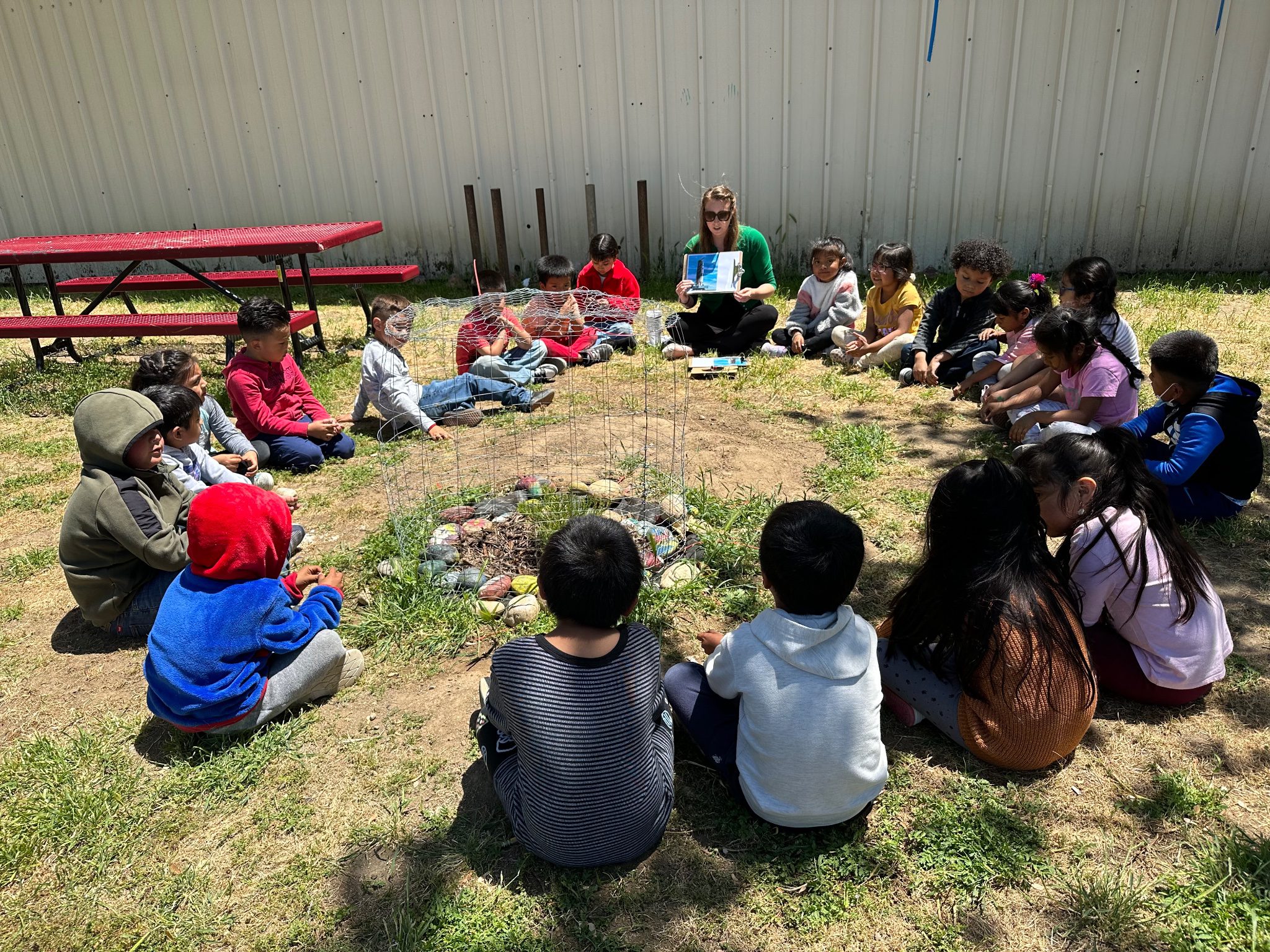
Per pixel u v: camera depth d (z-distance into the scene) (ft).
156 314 24.88
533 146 31.17
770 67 29.12
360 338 25.59
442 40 30.07
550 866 7.86
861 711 7.63
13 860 8.20
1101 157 28.60
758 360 21.90
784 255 31.58
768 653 7.73
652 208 31.50
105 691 10.55
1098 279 15.55
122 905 7.78
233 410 17.16
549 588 7.41
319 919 7.54
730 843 8.04
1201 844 7.86
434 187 32.17
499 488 14.55
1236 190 28.32
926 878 7.64
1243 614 10.94
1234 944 6.95
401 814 8.54
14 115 32.50
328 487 15.56
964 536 8.28
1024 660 8.11
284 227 25.14
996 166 29.30
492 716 8.15
